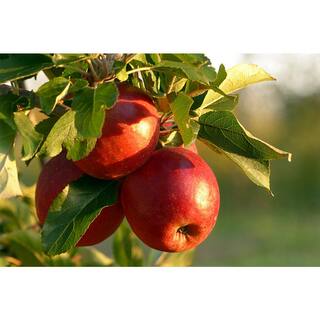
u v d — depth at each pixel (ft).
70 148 2.04
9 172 2.13
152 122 2.20
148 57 2.26
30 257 3.06
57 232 2.20
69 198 2.24
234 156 2.29
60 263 3.07
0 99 2.13
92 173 2.23
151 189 2.23
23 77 2.12
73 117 2.03
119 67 2.13
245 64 2.43
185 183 2.24
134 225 2.27
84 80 2.05
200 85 2.23
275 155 2.24
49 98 2.01
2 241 3.08
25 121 2.02
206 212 2.26
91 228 2.34
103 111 1.97
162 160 2.27
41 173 2.36
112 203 2.22
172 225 2.24
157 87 2.27
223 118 2.27
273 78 2.45
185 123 2.13
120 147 2.17
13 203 3.26
